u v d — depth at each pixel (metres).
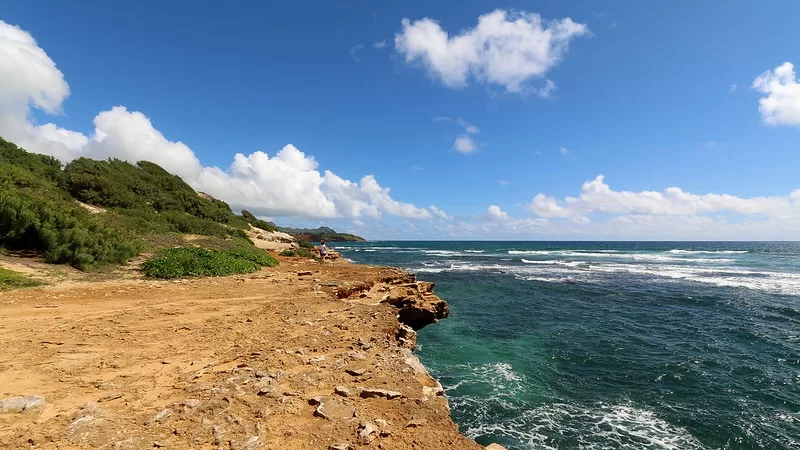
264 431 4.22
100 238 15.68
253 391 5.28
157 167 43.25
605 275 36.00
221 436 4.05
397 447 4.15
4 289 10.70
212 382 5.64
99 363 6.27
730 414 9.30
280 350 7.25
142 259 17.16
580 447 7.82
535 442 7.96
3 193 14.45
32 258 13.52
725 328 17.05
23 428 3.99
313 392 5.41
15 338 7.30
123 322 8.85
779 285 29.39
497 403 9.56
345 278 18.14
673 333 16.22
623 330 16.61
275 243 38.94
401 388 5.80
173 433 4.07
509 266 44.94
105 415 4.30
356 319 10.32
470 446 4.31
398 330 10.15
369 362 6.88
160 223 27.12
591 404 9.69
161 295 12.06
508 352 13.43
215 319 9.56
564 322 17.92
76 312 9.43
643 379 11.30
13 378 5.45
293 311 10.82
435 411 5.15
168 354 6.90
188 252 19.34
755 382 11.13
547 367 12.11
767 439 8.33
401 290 16.50
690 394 10.34
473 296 24.45
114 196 27.83
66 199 22.70
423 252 79.31
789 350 13.99
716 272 38.94
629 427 8.64
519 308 20.97
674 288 28.11
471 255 68.44
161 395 5.11
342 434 4.30
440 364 12.11
